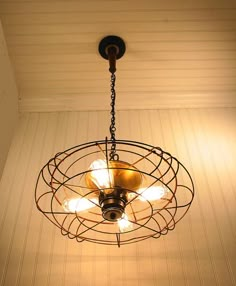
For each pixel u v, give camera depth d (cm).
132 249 160
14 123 217
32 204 180
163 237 164
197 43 207
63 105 240
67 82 232
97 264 154
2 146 184
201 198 183
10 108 205
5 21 191
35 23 193
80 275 150
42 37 200
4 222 171
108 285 147
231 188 188
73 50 208
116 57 208
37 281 148
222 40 205
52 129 226
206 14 191
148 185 127
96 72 224
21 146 214
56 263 155
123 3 184
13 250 159
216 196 184
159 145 213
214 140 218
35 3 183
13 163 203
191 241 163
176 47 209
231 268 153
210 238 164
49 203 179
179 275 150
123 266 153
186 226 169
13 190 187
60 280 149
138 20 193
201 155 208
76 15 189
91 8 186
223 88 241
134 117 235
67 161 203
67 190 183
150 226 167
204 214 175
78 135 221
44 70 221
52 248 160
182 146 213
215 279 149
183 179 192
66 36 200
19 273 151
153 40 204
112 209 113
